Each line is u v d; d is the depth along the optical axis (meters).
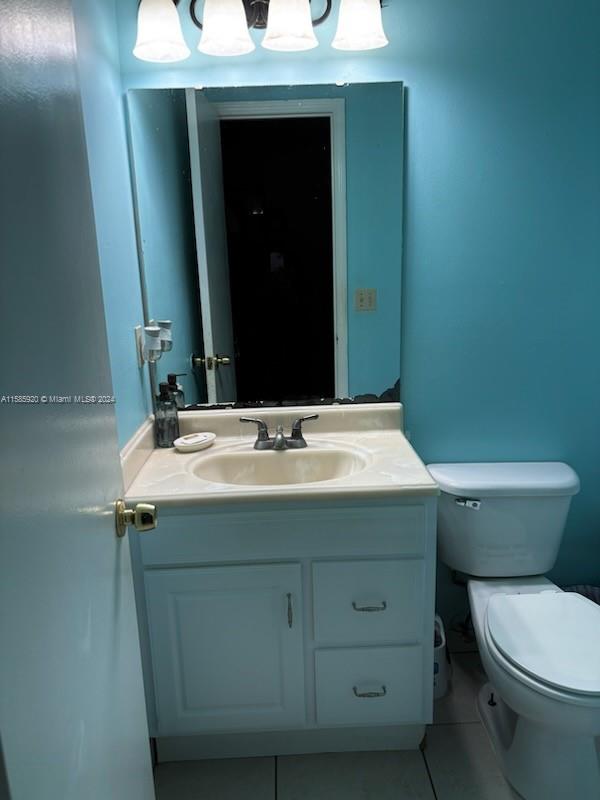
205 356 1.86
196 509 1.43
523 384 1.90
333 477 1.72
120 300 1.56
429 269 1.82
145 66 1.69
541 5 1.65
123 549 1.05
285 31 1.56
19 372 0.64
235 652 1.53
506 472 1.83
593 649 1.40
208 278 1.81
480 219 1.79
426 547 1.48
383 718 1.58
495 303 1.84
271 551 1.47
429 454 1.96
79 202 0.88
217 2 1.56
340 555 1.47
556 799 1.43
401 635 1.53
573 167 1.74
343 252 1.81
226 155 1.75
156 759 1.65
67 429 0.78
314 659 1.54
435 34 1.68
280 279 1.83
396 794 1.51
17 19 0.67
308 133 1.74
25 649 0.63
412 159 1.75
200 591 1.49
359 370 1.88
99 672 0.88
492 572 1.80
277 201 1.78
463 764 1.60
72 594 0.78
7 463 0.60
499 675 1.42
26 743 0.62
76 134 0.88
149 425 1.75
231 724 1.58
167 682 1.54
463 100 1.71
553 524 1.76
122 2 1.65
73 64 0.88
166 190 1.75
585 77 1.69
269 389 1.89
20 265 0.66
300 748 1.65
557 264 1.81
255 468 1.73
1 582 0.58
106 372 0.99
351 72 1.71
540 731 1.45
